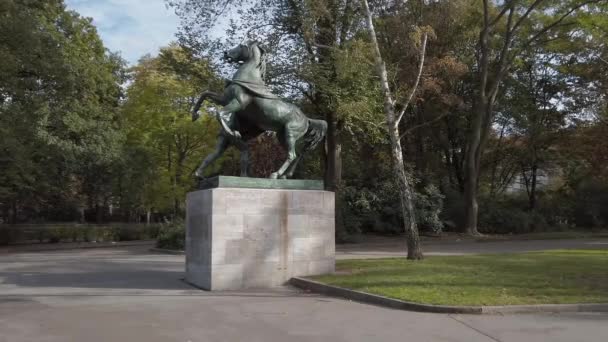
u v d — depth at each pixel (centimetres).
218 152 1403
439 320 896
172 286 1314
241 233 1285
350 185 3675
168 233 2833
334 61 2411
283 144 1429
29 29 3094
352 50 2158
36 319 895
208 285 1249
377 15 2872
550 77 4425
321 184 1430
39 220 5097
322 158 3741
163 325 855
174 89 4028
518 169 4831
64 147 3634
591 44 3638
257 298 1131
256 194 1313
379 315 941
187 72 3075
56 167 3741
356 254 2358
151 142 4206
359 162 3875
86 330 815
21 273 1598
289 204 1359
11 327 834
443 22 3002
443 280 1237
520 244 3022
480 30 3556
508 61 3641
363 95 2652
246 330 823
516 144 4494
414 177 3625
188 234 1391
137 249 2998
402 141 4003
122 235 4022
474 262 1638
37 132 3409
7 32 3025
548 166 4762
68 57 3625
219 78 2939
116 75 4547
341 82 2689
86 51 4022
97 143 3888
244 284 1280
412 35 1934
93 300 1099
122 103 4525
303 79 2828
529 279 1257
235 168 3894
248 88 1359
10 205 4216
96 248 3278
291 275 1349
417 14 2903
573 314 944
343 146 3719
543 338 770
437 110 3784
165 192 4172
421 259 1761
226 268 1259
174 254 2566
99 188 4166
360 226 3575
